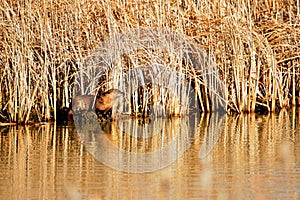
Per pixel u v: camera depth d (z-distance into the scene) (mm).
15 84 52219
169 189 31344
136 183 32656
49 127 51031
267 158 37906
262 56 60094
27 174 34469
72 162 37469
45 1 54344
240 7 59188
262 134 46531
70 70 56750
